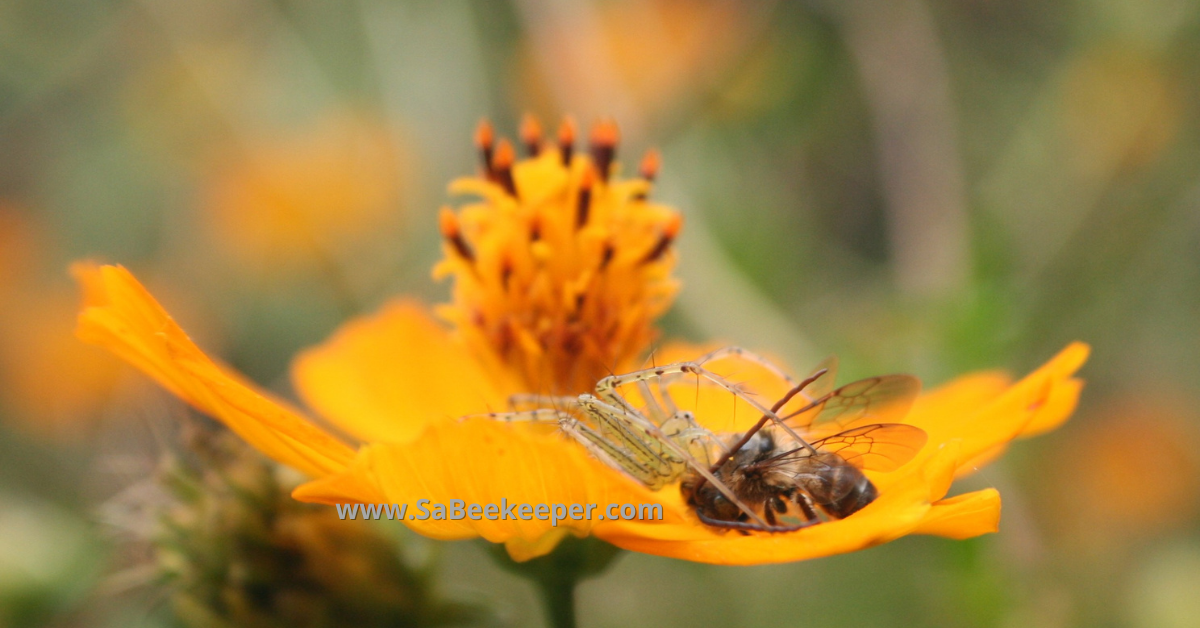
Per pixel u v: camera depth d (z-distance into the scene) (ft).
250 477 0.67
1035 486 0.85
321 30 1.17
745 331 0.84
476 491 0.60
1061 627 0.77
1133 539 0.98
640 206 0.70
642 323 0.69
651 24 0.99
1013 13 1.14
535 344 0.68
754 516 0.63
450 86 1.06
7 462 1.01
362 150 1.12
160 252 1.16
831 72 1.07
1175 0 0.92
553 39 0.97
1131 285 0.93
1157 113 0.91
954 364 0.79
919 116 0.89
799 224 1.02
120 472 0.71
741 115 1.04
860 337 0.82
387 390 0.74
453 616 0.69
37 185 1.16
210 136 1.17
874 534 0.59
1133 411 1.06
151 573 0.68
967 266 0.80
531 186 0.69
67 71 1.14
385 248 1.08
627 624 0.91
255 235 1.11
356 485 0.60
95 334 0.61
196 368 0.60
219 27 1.14
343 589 0.67
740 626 0.90
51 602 0.76
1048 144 0.93
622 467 0.64
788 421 0.64
